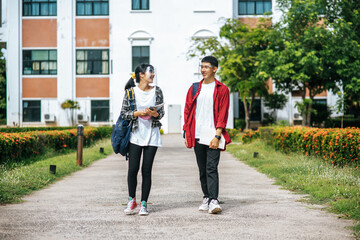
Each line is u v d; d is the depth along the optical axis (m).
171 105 30.14
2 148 9.13
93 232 4.11
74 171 9.62
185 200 5.91
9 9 31.61
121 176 8.80
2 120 38.44
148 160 5.04
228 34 25.27
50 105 31.58
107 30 31.67
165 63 30.27
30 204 5.62
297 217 4.74
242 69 24.77
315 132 10.06
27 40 31.69
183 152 15.12
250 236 3.92
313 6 17.88
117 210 5.21
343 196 5.69
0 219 4.68
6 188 6.47
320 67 17.66
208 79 5.29
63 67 31.55
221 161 12.10
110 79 31.30
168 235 3.97
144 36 30.19
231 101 29.30
